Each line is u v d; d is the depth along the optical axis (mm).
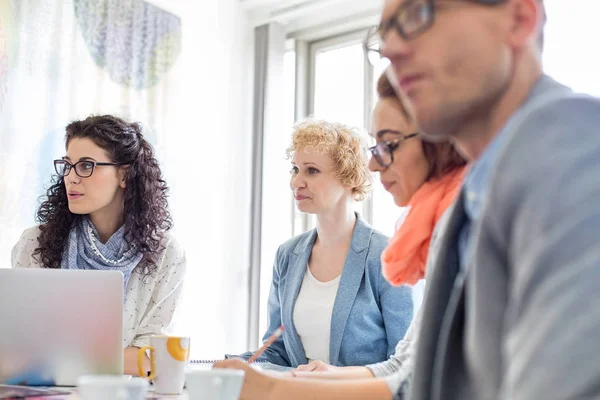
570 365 399
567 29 2469
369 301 1859
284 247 2150
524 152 496
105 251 1855
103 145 1876
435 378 660
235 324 3449
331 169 1987
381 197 3244
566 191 449
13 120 2590
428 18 587
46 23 2742
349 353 1840
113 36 3008
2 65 2568
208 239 3369
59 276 1169
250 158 3629
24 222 2586
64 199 1929
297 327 1943
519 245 475
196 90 3400
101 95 2941
